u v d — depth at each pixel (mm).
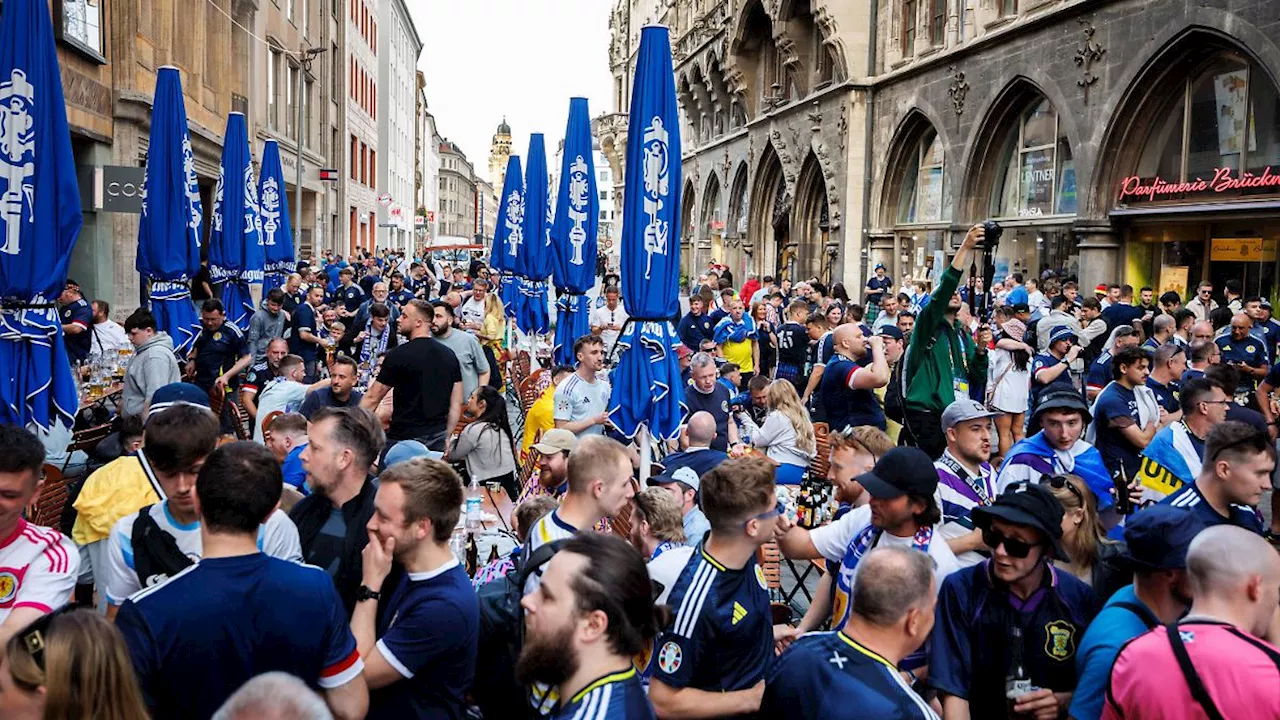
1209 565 3467
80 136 17453
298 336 15617
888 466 4582
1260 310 12938
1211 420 6578
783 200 39906
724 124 51375
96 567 4910
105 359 11570
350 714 3521
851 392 9469
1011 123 24750
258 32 31469
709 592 3973
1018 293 18266
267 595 3357
